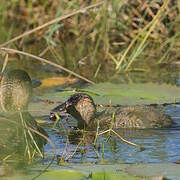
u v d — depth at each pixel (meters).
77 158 13.70
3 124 14.97
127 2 24.09
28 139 14.38
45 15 25.20
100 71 21.66
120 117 16.73
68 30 24.83
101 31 23.67
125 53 21.81
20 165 13.06
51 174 12.02
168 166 12.50
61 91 19.39
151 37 23.56
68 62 22.70
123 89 18.84
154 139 15.30
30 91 16.45
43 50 23.83
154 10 24.05
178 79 20.45
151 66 22.03
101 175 12.01
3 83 16.39
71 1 24.62
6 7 26.22
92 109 17.33
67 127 16.58
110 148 14.54
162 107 17.78
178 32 22.72
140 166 12.55
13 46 23.81
